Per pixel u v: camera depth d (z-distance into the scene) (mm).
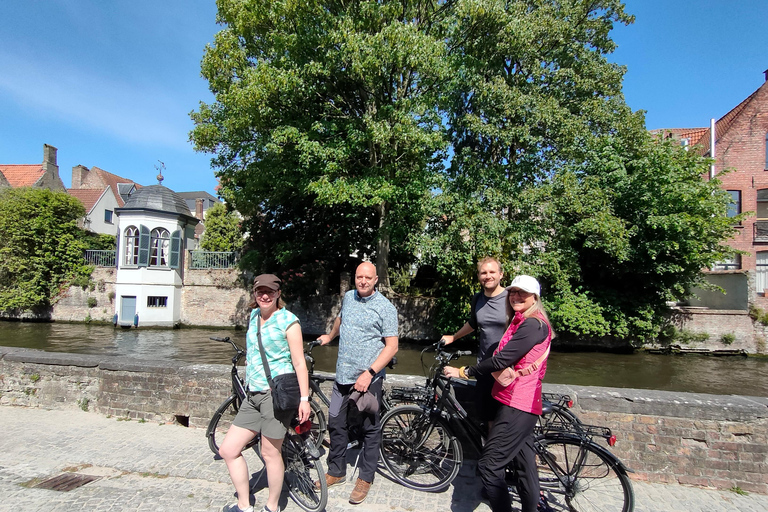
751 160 20594
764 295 18344
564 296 15898
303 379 3008
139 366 5094
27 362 5551
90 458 4035
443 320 17422
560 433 3289
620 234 14133
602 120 15312
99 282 24906
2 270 24984
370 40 12453
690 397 3801
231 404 4609
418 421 3693
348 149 14477
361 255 23312
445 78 14188
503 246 14914
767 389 11477
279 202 20484
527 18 14836
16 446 4289
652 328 16031
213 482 3623
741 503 3365
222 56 14969
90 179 42094
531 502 2926
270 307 3078
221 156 17844
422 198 14984
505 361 2875
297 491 3418
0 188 26484
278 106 14727
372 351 3473
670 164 14938
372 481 3414
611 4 16391
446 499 3445
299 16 13398
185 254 24906
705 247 15664
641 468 3746
